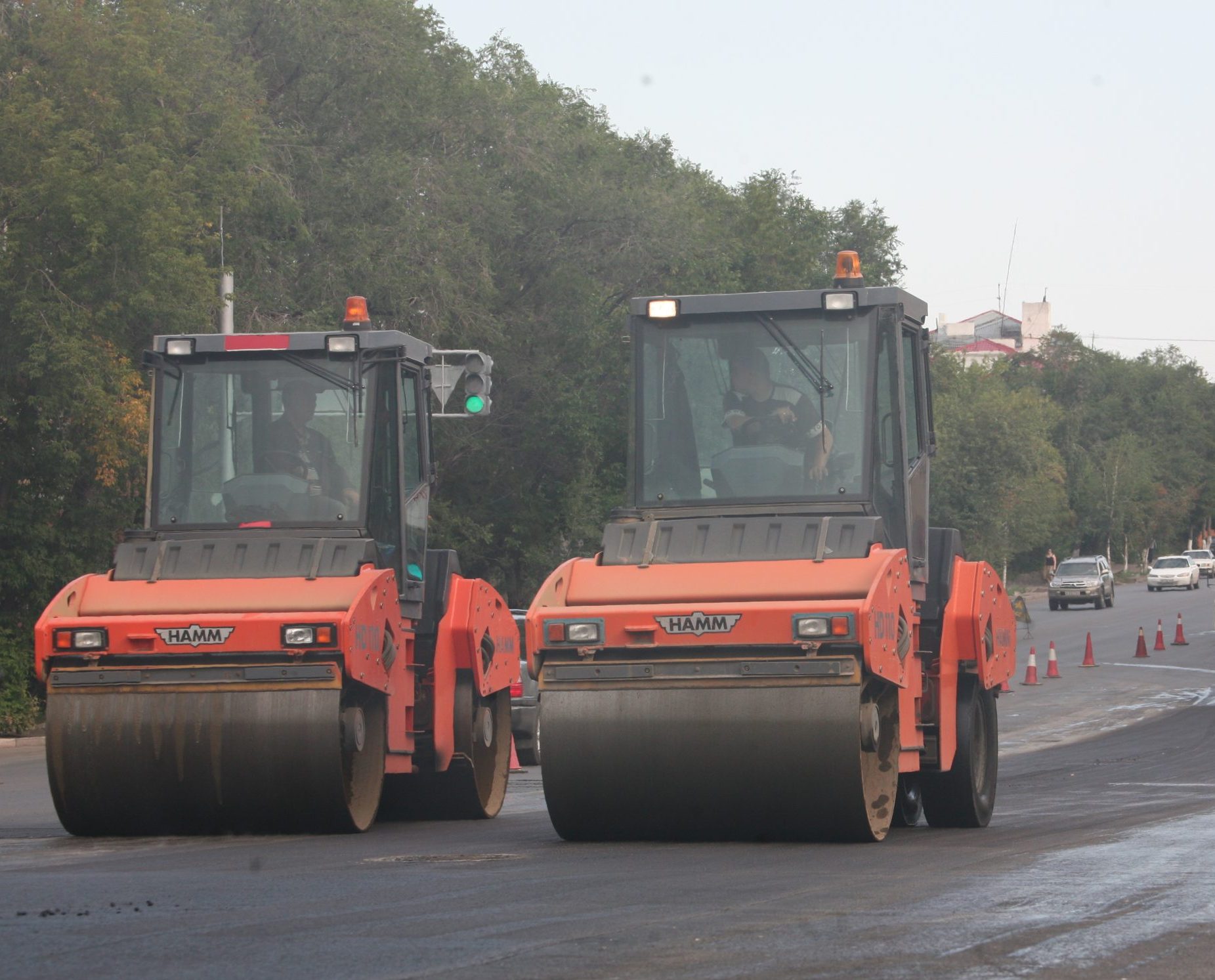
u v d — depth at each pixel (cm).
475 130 16350
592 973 2378
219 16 14512
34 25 10319
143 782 4478
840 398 4459
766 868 3672
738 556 4244
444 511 15925
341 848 4238
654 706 4075
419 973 2380
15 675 10538
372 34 14862
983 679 4825
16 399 10344
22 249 9706
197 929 2783
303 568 4691
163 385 5053
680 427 4525
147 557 4734
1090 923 2844
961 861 3800
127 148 9919
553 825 4278
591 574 4262
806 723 3978
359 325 5466
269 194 13538
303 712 4431
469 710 5378
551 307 16862
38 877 3556
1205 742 9012
